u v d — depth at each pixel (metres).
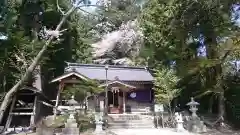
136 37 35.44
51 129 16.61
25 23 22.95
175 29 20.47
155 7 23.67
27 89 20.58
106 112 20.80
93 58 37.97
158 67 24.45
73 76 20.56
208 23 19.20
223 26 18.67
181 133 16.89
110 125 19.42
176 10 19.64
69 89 19.70
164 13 22.31
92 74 24.58
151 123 20.45
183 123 18.72
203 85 21.94
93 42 40.72
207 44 20.95
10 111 19.52
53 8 20.44
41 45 18.05
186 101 23.80
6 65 18.55
